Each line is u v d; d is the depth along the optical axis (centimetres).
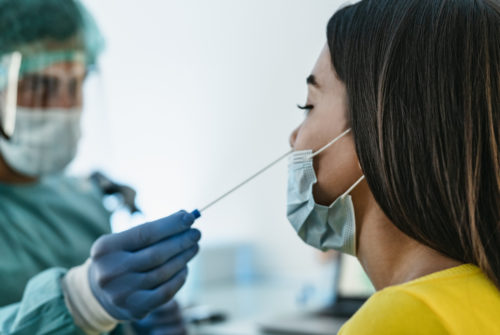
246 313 197
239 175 294
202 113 288
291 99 286
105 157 171
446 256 67
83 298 98
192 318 182
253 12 292
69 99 140
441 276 63
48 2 133
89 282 98
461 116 63
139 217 157
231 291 244
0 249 131
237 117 294
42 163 140
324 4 279
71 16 137
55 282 103
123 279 90
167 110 275
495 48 65
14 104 134
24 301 103
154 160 268
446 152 63
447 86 64
